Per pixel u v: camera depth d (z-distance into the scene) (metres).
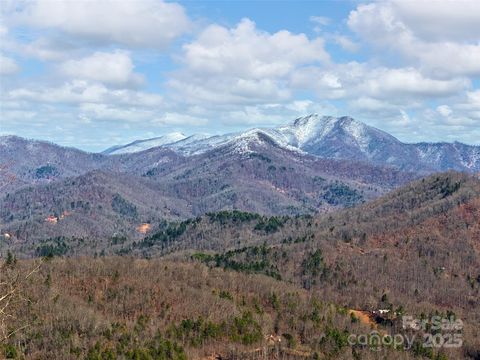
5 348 176.50
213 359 199.12
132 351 185.25
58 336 196.50
